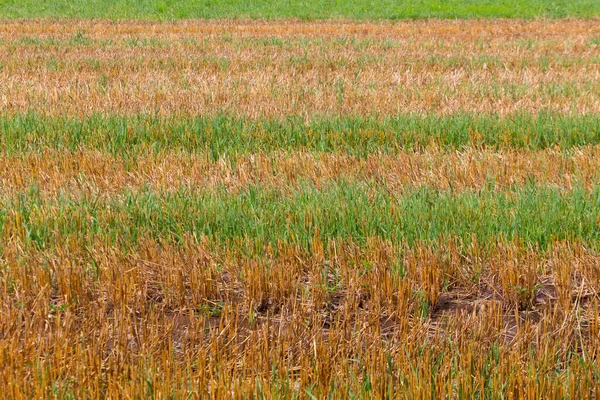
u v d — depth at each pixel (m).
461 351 6.00
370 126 13.52
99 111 14.66
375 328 6.53
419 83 18.42
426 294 7.21
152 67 21.48
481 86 18.00
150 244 8.05
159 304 7.25
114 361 5.91
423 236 8.28
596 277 7.43
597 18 39.22
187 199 9.28
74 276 7.20
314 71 20.62
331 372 5.64
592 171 10.79
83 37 29.64
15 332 6.13
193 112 14.59
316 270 7.56
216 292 7.36
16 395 5.22
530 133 13.08
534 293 7.39
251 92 16.98
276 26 34.38
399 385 5.48
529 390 5.34
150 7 41.91
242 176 10.48
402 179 10.44
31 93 16.62
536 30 33.41
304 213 8.75
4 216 8.77
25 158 11.33
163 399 5.27
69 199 9.39
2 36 29.59
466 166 10.79
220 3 43.50
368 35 31.11
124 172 10.80
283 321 6.91
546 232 8.38
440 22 37.25
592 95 16.72
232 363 5.92
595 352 6.20
